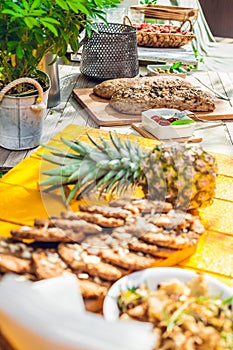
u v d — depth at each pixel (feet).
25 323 1.98
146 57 8.34
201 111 6.04
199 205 3.70
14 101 4.95
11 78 5.37
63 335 1.93
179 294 2.73
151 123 4.91
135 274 2.90
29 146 5.23
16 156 5.10
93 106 5.95
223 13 16.44
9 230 3.40
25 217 3.56
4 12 4.58
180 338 2.41
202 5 16.40
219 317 2.60
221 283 2.86
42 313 2.01
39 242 3.11
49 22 5.06
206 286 2.79
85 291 2.77
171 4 11.57
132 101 5.62
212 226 3.63
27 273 2.86
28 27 4.83
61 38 5.37
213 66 9.81
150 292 2.79
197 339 2.43
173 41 8.94
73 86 7.12
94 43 7.22
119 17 10.02
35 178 4.11
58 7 5.24
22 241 3.10
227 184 4.23
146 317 2.59
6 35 5.06
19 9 4.67
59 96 6.33
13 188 3.92
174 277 2.91
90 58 7.31
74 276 2.79
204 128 5.42
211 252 3.36
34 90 5.21
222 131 5.40
